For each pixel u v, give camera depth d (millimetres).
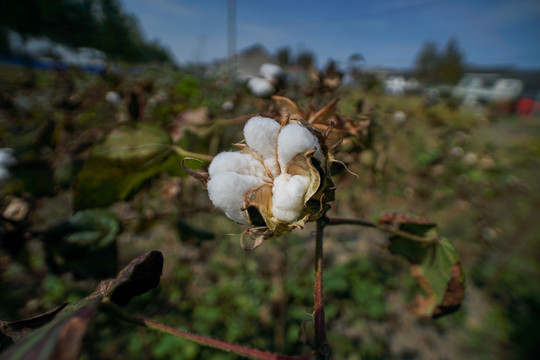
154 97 706
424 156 1382
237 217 182
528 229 1128
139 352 627
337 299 806
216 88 1702
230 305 748
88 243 305
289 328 721
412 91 3553
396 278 880
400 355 704
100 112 667
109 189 303
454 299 313
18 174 363
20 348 124
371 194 907
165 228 907
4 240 306
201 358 625
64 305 172
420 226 310
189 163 308
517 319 773
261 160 191
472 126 2508
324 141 180
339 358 687
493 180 1458
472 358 703
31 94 1133
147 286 186
